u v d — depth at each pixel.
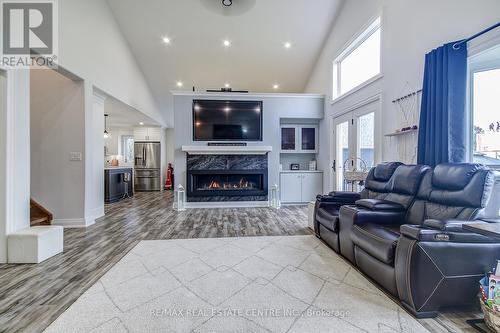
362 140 4.36
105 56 4.62
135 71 6.00
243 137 5.79
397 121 3.37
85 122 4.02
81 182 4.03
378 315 1.68
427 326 1.57
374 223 2.41
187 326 1.57
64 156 4.01
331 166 5.54
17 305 1.81
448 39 2.61
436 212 2.21
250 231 3.74
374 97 3.88
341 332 1.50
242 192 5.73
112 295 1.93
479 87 2.53
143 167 9.02
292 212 5.14
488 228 1.49
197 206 5.65
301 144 6.27
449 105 2.45
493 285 1.53
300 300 1.86
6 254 2.55
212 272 2.33
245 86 6.99
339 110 5.11
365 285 2.09
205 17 5.02
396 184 2.77
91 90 4.19
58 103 3.99
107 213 5.03
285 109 5.88
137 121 7.98
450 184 2.14
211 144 5.68
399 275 1.77
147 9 4.85
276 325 1.57
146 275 2.27
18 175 2.70
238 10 2.96
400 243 1.79
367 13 4.05
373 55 4.23
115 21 5.00
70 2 3.63
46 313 1.71
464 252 1.68
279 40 5.60
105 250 2.93
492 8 2.20
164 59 6.00
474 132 2.54
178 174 5.61
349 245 2.52
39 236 2.58
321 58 5.95
